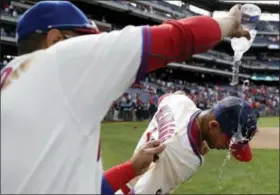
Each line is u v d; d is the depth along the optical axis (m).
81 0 36.25
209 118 2.32
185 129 2.30
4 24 32.19
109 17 43.81
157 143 2.04
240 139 2.30
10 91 1.39
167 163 2.23
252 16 1.55
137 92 35.12
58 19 1.50
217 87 51.56
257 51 59.34
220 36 1.48
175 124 2.35
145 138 2.55
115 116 29.81
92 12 41.28
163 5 47.38
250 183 9.41
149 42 1.39
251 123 2.30
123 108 30.14
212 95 45.38
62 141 1.36
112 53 1.40
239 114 2.28
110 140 16.78
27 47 1.56
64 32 1.52
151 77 46.00
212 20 1.47
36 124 1.35
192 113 2.42
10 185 1.35
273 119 38.69
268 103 50.16
